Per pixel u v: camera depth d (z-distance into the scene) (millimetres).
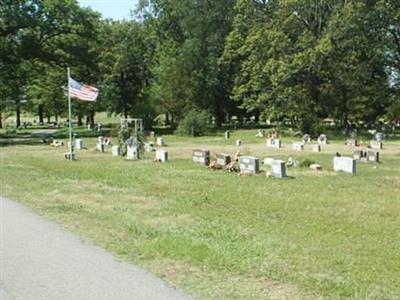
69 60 53281
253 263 7652
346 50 47656
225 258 7887
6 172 20750
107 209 12539
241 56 55969
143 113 58812
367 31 47625
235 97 55094
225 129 58375
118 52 67188
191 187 16625
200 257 7945
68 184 17156
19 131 62375
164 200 13992
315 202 13820
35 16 50594
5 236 9656
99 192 15438
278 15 48750
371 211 12555
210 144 40188
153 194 15086
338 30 46625
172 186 16828
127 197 14500
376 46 48094
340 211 12516
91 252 8438
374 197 14766
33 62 53250
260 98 50438
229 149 35062
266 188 16484
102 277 7129
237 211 12414
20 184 17109
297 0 47812
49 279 7086
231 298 6234
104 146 34844
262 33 49219
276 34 47844
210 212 12227
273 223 10961
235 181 18250
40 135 52781
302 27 49188
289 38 48531
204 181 18188
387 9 47156
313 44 47094
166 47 62875
